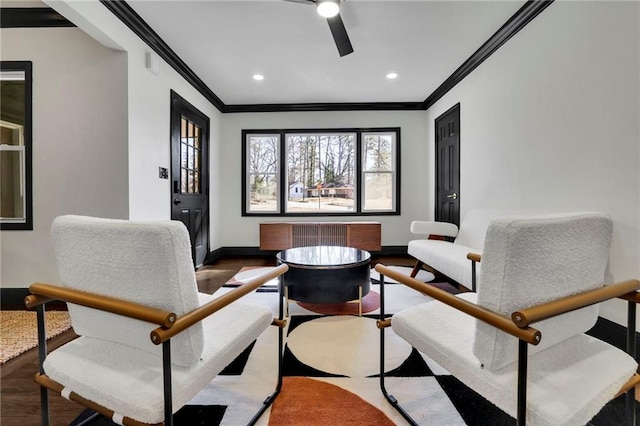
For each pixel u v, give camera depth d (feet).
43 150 7.97
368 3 7.25
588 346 3.08
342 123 15.03
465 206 11.16
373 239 13.93
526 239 2.41
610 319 5.68
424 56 9.96
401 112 14.93
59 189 7.98
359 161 15.08
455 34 8.64
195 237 12.17
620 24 5.39
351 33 8.55
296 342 5.91
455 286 9.84
